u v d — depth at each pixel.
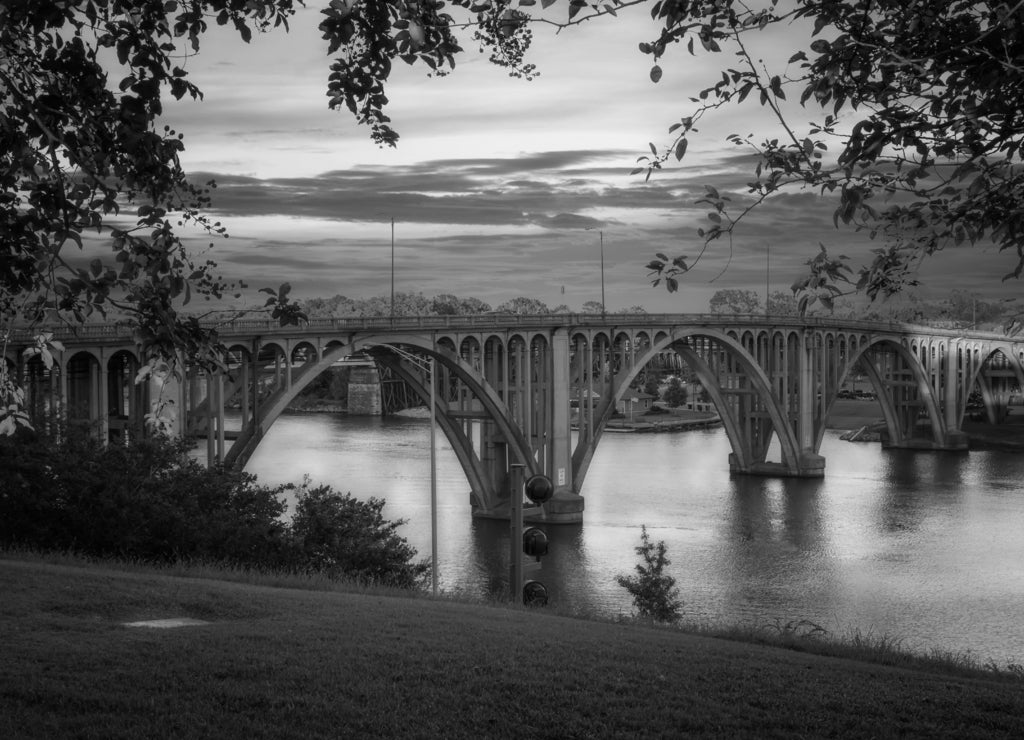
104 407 49.22
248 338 61.41
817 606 55.84
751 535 76.69
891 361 145.88
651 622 24.22
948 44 8.73
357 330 68.31
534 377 87.62
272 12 9.16
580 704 12.55
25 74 8.53
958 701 14.34
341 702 12.12
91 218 8.87
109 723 11.07
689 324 100.38
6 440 31.97
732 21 9.11
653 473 113.19
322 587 26.12
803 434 113.50
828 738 11.87
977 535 77.12
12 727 10.76
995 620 52.78
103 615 18.86
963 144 8.61
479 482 81.62
